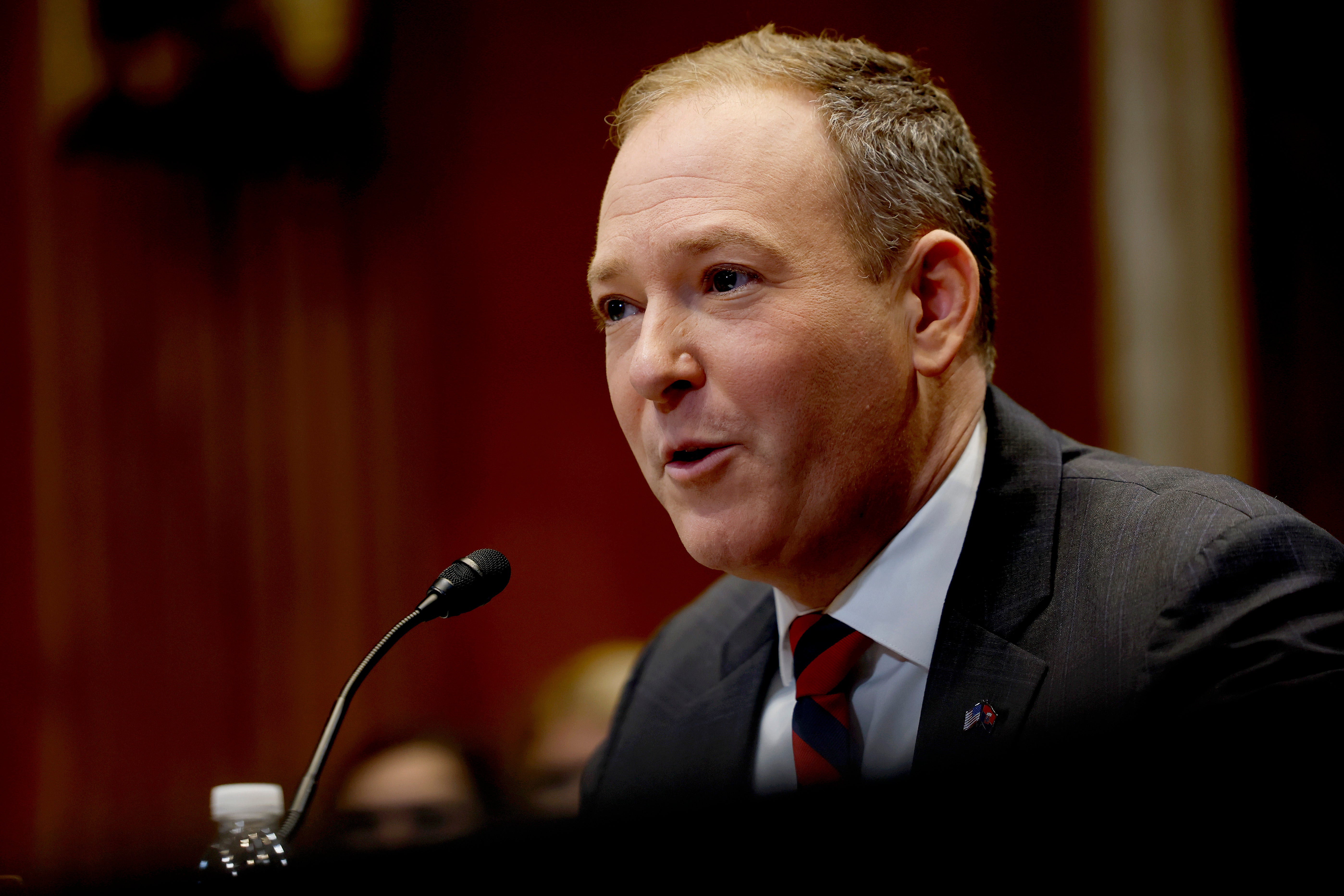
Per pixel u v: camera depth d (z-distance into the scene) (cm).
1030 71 421
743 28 439
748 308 117
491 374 457
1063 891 60
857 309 120
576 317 454
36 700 436
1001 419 135
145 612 447
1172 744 65
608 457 448
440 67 465
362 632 453
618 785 148
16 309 448
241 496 457
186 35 438
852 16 430
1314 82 419
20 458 445
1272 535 108
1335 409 411
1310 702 90
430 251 463
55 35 446
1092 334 411
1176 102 411
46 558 443
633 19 453
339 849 69
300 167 463
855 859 59
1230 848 64
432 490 456
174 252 459
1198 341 406
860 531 125
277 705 450
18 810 429
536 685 441
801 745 127
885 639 125
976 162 140
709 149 119
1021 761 62
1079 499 125
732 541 120
